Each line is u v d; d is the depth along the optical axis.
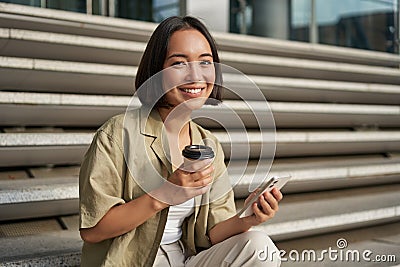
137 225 2.12
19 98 3.64
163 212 2.18
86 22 4.66
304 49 6.10
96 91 4.26
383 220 3.90
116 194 2.15
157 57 2.20
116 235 2.14
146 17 6.32
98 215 2.08
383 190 4.45
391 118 5.63
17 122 3.76
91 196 2.10
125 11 6.15
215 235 2.38
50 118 3.85
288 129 4.98
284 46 5.92
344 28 7.45
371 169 4.41
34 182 3.30
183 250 2.41
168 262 2.35
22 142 3.41
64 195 3.17
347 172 4.27
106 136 2.16
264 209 2.22
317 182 4.17
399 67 7.01
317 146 4.71
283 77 5.45
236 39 5.61
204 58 2.20
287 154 4.59
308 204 3.84
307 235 3.56
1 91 3.90
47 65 3.89
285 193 4.10
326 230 3.61
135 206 2.08
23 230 3.12
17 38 3.96
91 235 2.14
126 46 4.49
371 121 5.50
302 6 7.41
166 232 2.34
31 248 2.79
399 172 4.62
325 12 7.39
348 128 5.49
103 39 4.37
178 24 2.21
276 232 3.29
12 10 4.27
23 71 3.82
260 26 7.29
